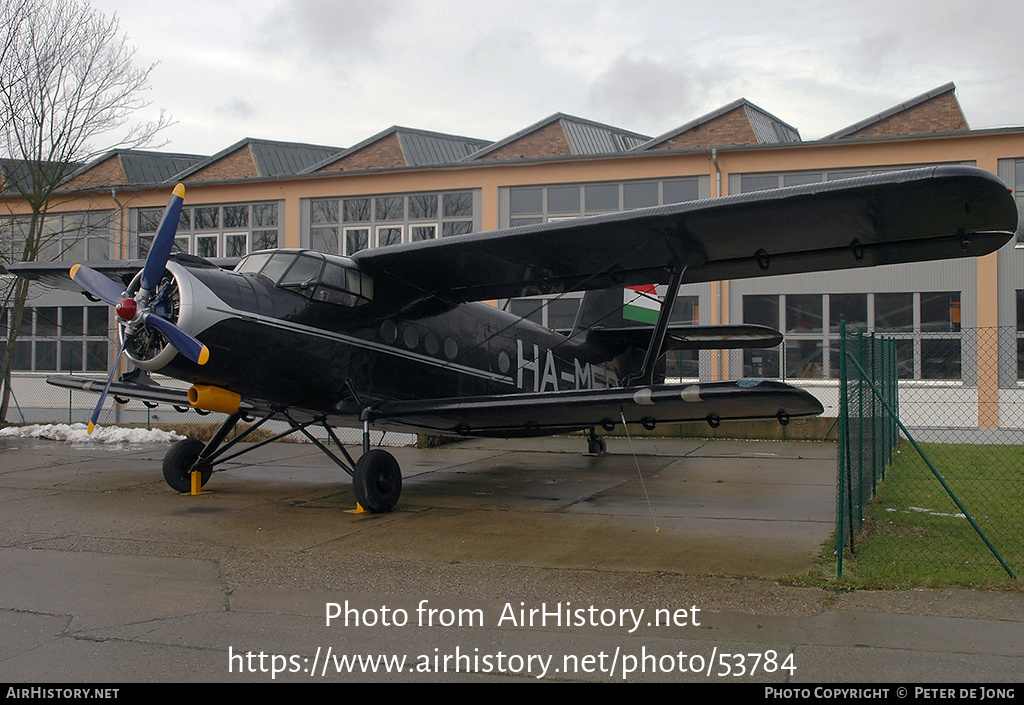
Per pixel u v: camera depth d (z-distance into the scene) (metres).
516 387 12.02
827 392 18.42
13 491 10.48
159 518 8.58
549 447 16.58
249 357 8.31
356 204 21.03
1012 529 7.47
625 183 19.28
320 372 8.99
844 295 18.73
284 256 8.95
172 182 22.33
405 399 10.08
